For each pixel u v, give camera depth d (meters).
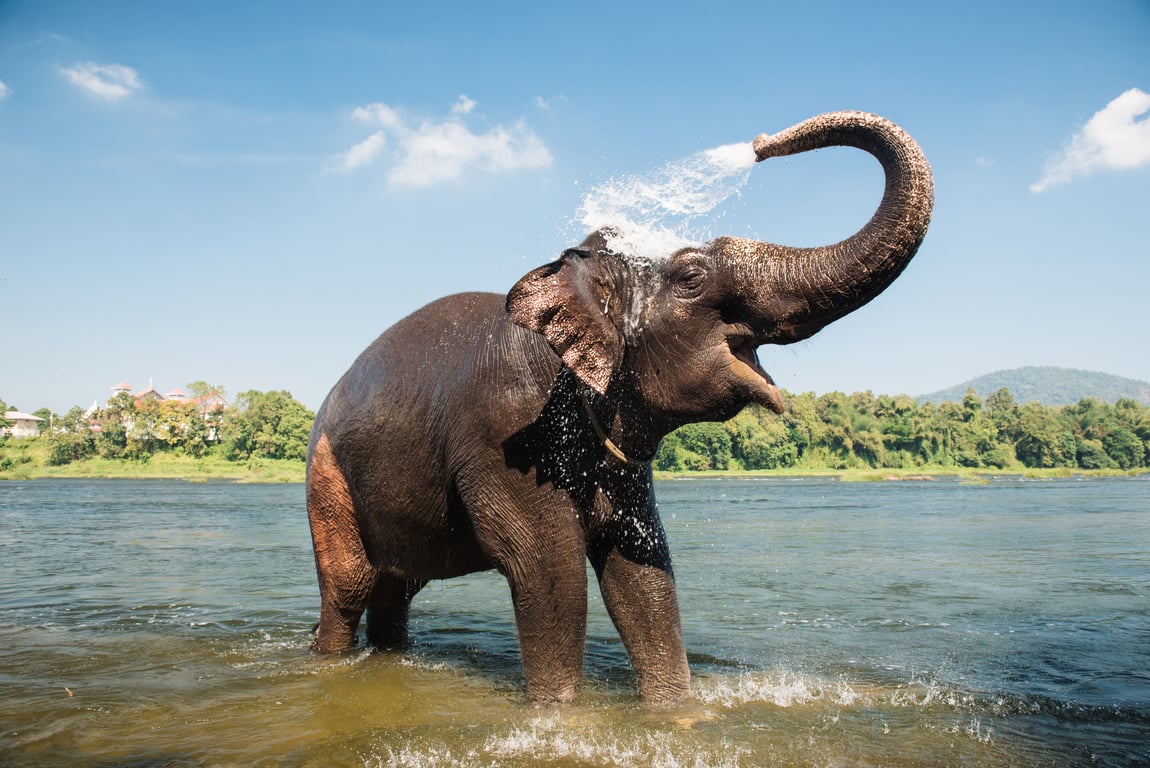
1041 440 167.62
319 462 6.57
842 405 154.75
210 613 9.35
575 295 4.89
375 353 6.31
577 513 5.23
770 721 5.24
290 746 4.85
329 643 7.08
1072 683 6.22
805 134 4.48
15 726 5.26
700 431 118.00
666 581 5.55
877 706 5.60
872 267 4.35
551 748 4.75
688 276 4.81
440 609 9.77
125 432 134.12
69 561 15.00
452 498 5.59
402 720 5.33
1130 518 26.80
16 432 167.38
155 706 5.67
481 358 5.41
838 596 10.45
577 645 5.31
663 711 5.39
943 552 15.90
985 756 4.62
